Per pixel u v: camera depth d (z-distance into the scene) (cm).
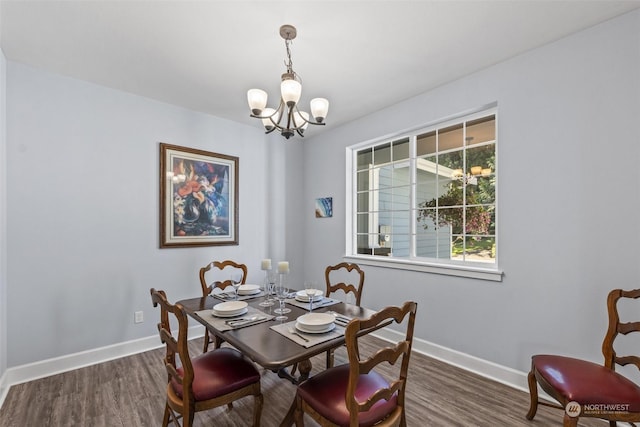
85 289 262
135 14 180
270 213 399
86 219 263
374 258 339
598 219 192
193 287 328
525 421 187
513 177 230
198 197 332
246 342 151
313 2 171
